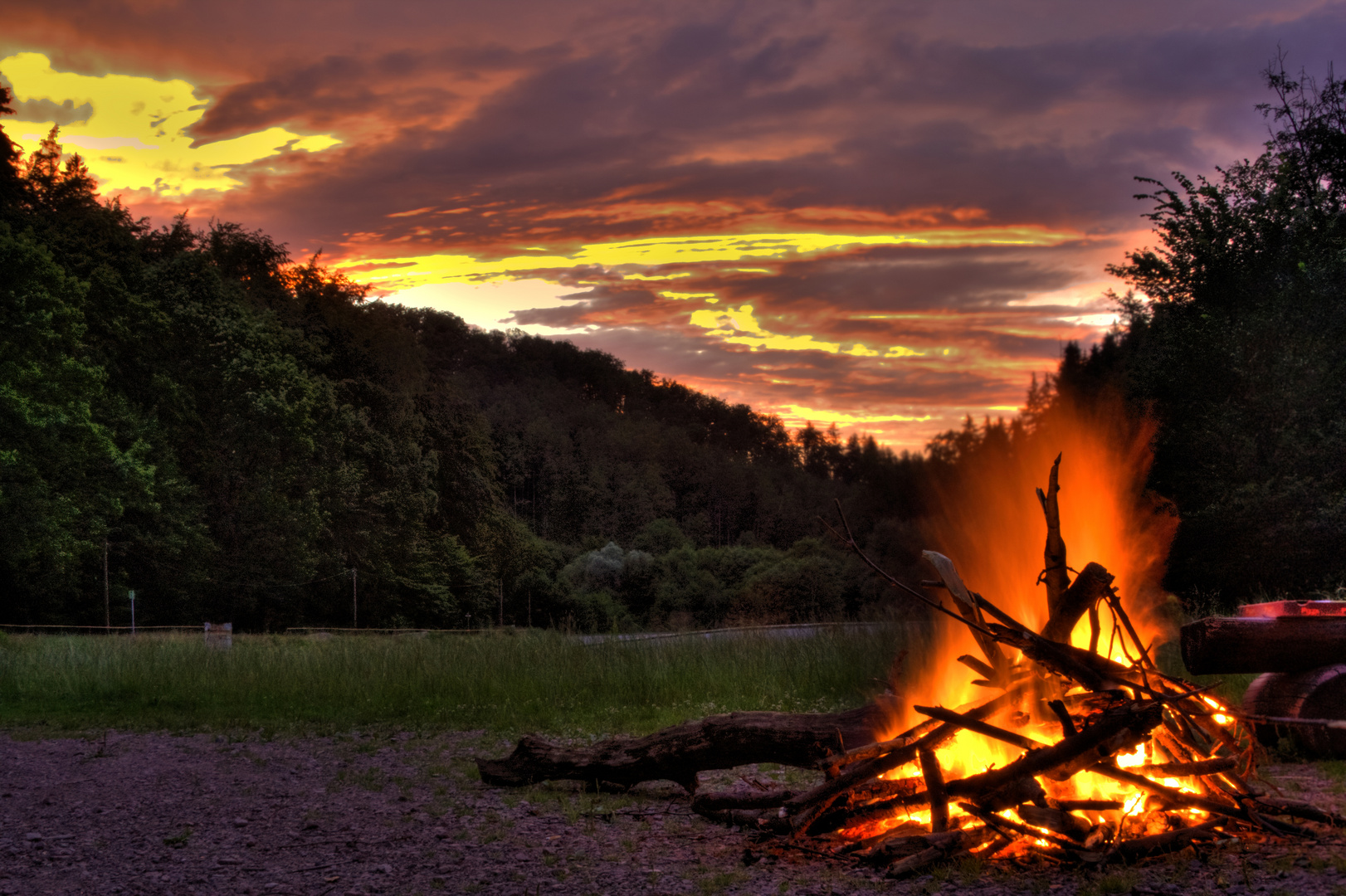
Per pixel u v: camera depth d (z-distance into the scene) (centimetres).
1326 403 1941
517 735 901
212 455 4138
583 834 523
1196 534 1969
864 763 484
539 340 18450
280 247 5481
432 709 1064
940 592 573
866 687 997
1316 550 1877
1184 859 403
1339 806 482
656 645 1270
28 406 3045
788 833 487
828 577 3325
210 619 4191
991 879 395
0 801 665
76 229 4175
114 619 3862
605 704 1050
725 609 6412
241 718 1052
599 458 14025
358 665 1291
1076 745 433
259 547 4238
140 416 3950
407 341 5591
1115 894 366
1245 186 2203
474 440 5772
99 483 3434
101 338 3903
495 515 5947
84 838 554
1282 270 2098
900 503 2150
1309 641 596
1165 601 1562
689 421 17988
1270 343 1998
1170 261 2241
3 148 4422
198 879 463
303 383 4241
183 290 4244
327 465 4475
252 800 650
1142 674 491
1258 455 1991
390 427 5094
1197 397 2095
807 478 13200
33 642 2073
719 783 659
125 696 1241
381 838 531
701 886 413
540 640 1398
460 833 533
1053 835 417
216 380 4119
